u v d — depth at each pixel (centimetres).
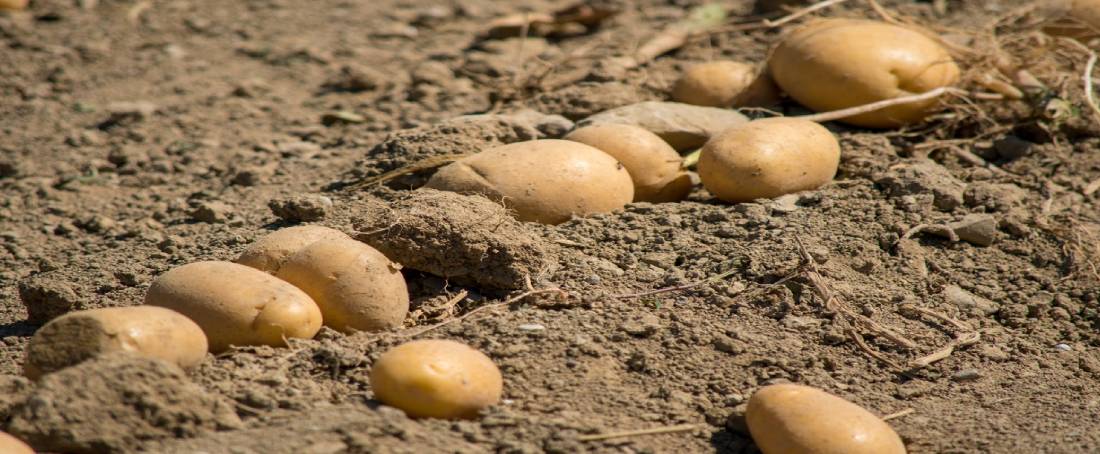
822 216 165
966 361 153
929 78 178
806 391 143
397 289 152
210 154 188
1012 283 162
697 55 200
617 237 162
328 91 202
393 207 160
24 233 174
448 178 165
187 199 179
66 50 215
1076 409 148
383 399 143
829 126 179
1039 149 178
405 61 209
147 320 143
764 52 200
